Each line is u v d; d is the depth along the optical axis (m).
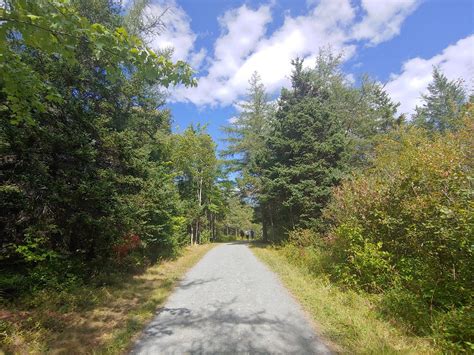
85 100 8.90
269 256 14.80
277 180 18.69
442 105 30.19
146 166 10.49
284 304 6.44
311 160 17.84
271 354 4.02
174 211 16.67
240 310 6.04
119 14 10.90
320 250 11.70
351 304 6.11
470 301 4.39
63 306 5.76
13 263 6.58
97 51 3.18
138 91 10.88
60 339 4.48
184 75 3.72
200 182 29.08
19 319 4.89
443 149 6.88
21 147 6.25
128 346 4.33
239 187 30.80
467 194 4.80
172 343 4.42
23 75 3.54
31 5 2.82
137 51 3.36
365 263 6.89
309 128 17.98
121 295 7.03
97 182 7.56
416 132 16.19
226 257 15.55
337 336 4.57
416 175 6.36
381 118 26.52
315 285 7.97
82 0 9.53
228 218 48.97
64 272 7.00
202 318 5.56
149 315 5.70
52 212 7.10
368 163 20.97
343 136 18.06
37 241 6.46
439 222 5.04
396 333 4.60
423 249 5.52
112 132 8.96
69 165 7.45
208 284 8.56
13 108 3.98
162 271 10.58
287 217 20.53
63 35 3.14
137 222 9.54
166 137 18.31
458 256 4.69
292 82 21.92
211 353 4.07
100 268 8.59
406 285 5.93
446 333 4.10
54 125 7.30
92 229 7.68
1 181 6.34
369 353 3.91
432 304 5.04
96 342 4.42
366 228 7.84
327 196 16.20
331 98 24.11
